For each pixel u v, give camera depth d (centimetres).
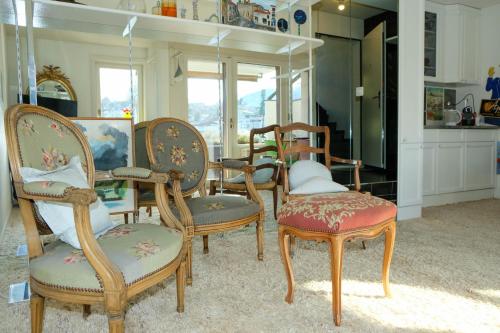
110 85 252
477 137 450
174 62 275
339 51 362
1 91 263
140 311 162
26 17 186
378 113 373
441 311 159
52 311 162
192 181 217
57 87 236
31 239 127
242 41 298
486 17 485
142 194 241
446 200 434
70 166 140
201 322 152
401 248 252
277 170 308
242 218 203
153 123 208
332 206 158
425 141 406
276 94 319
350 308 163
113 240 129
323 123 360
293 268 213
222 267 216
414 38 350
